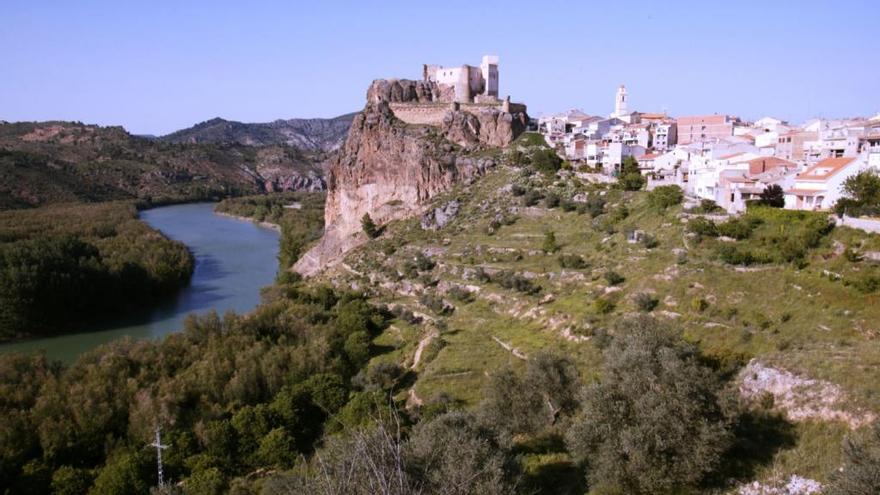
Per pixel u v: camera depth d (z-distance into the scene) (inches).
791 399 1418.6
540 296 2694.4
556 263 2947.8
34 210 7386.8
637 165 3981.3
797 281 2025.1
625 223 3038.9
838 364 1453.0
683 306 2114.9
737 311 2003.0
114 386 2367.1
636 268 2495.1
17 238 5403.5
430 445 1122.0
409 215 4527.6
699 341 1911.9
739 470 1262.3
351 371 2726.4
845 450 1079.6
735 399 1309.1
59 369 2593.5
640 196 3339.1
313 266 5007.4
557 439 1593.3
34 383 2395.4
